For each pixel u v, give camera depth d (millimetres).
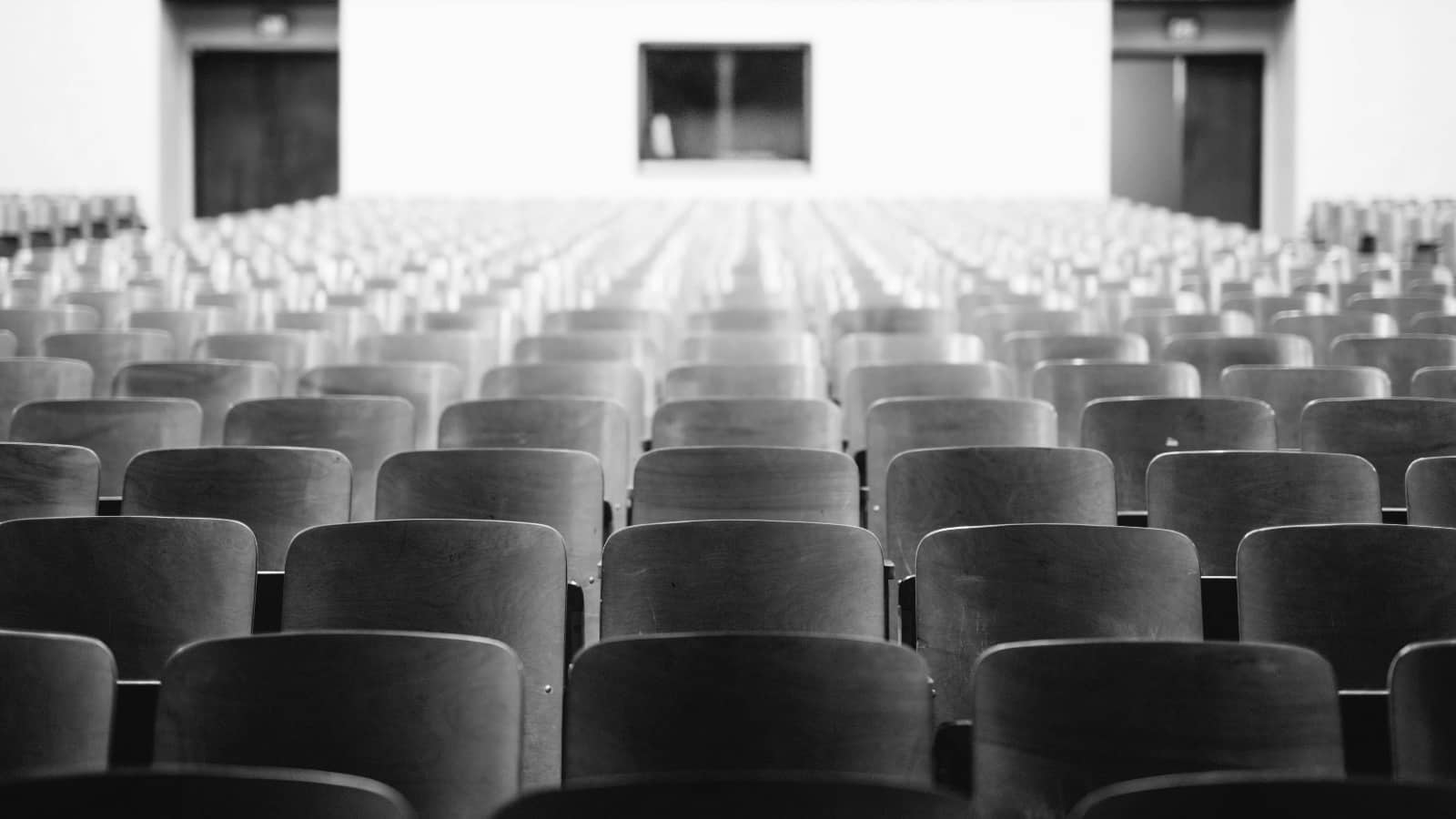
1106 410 4328
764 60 20625
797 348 6250
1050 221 15609
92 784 1675
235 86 22281
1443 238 12703
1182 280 9148
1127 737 2162
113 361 6094
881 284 9281
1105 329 7629
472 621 2811
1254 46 21469
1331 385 4922
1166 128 22172
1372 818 1649
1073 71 20250
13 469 3590
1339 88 20312
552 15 20328
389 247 12484
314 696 2184
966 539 2816
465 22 20297
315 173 22453
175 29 21312
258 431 4352
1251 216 22109
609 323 7156
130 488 3576
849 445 5117
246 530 2879
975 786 2156
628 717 2193
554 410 4395
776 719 2191
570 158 20438
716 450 3639
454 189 20438
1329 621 2803
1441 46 20109
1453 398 4762
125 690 2541
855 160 20469
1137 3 21328
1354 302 7480
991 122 20344
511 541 2824
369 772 2172
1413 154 20250
